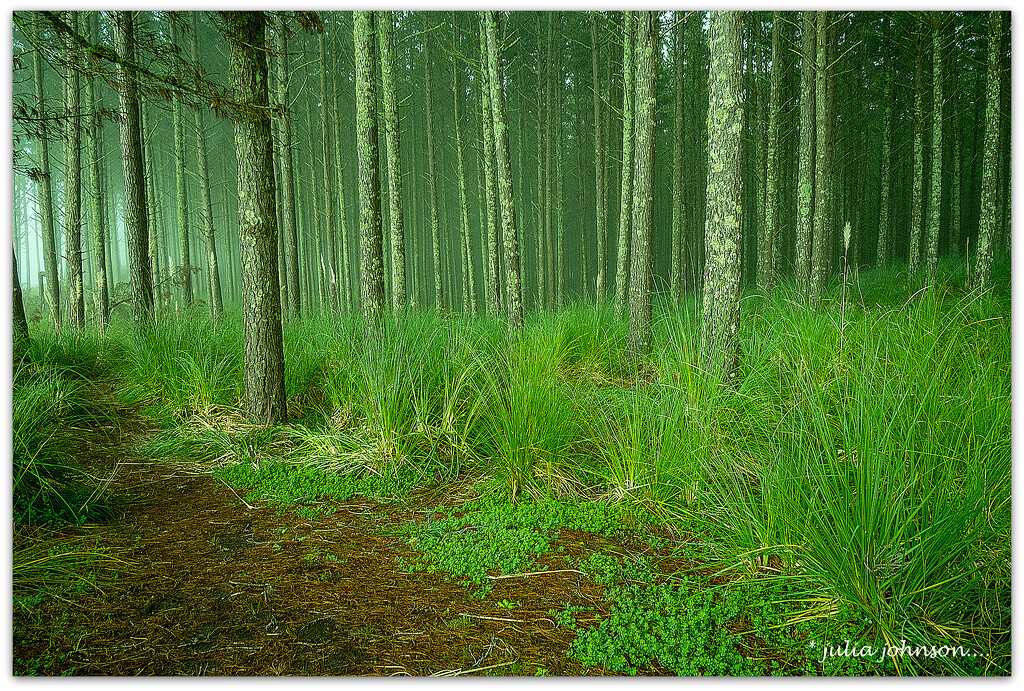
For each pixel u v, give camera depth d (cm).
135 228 878
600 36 1722
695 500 381
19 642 254
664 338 670
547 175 1884
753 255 2420
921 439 330
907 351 427
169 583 308
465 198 1797
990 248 993
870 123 2178
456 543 352
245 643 259
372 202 761
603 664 247
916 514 291
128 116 862
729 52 545
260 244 552
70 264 1142
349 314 773
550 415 445
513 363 518
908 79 1866
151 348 729
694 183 2278
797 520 300
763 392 464
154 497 427
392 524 384
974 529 285
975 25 1460
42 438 440
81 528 363
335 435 509
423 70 2303
